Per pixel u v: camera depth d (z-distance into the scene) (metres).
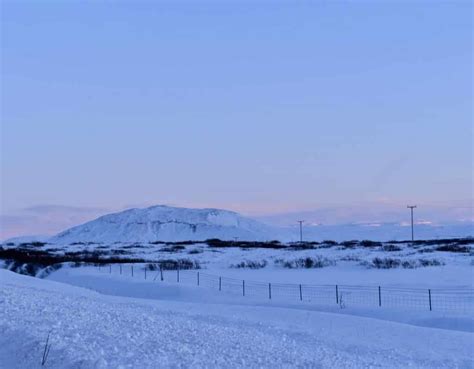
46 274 53.44
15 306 13.50
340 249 85.19
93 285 42.84
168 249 101.56
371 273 45.31
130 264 56.12
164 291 36.16
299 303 28.56
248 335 13.63
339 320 19.72
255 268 53.50
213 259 69.38
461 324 21.83
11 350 9.55
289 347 12.30
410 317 23.66
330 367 9.91
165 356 9.12
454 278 39.72
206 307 22.81
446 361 13.37
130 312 15.31
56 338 9.70
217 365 9.00
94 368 8.01
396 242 113.19
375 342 15.67
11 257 64.25
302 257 65.88
